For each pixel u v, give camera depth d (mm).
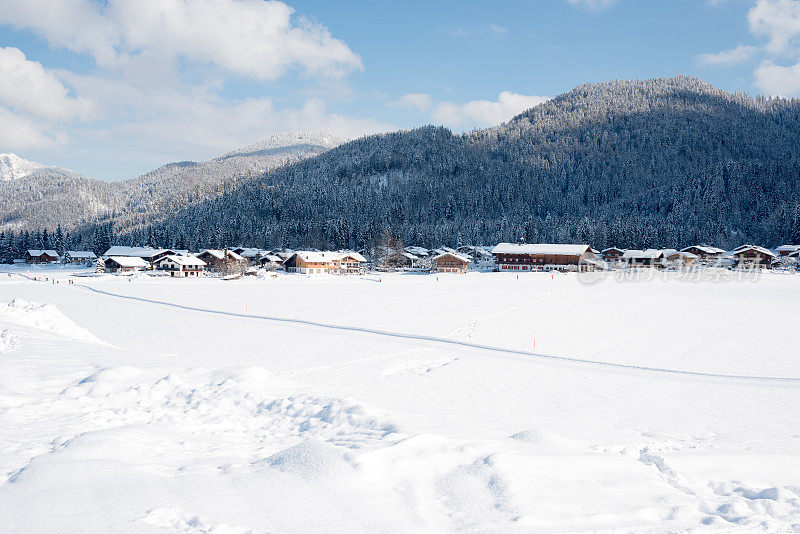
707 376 28172
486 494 7520
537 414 19359
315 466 7965
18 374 14750
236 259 135750
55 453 8180
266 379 16156
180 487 7023
